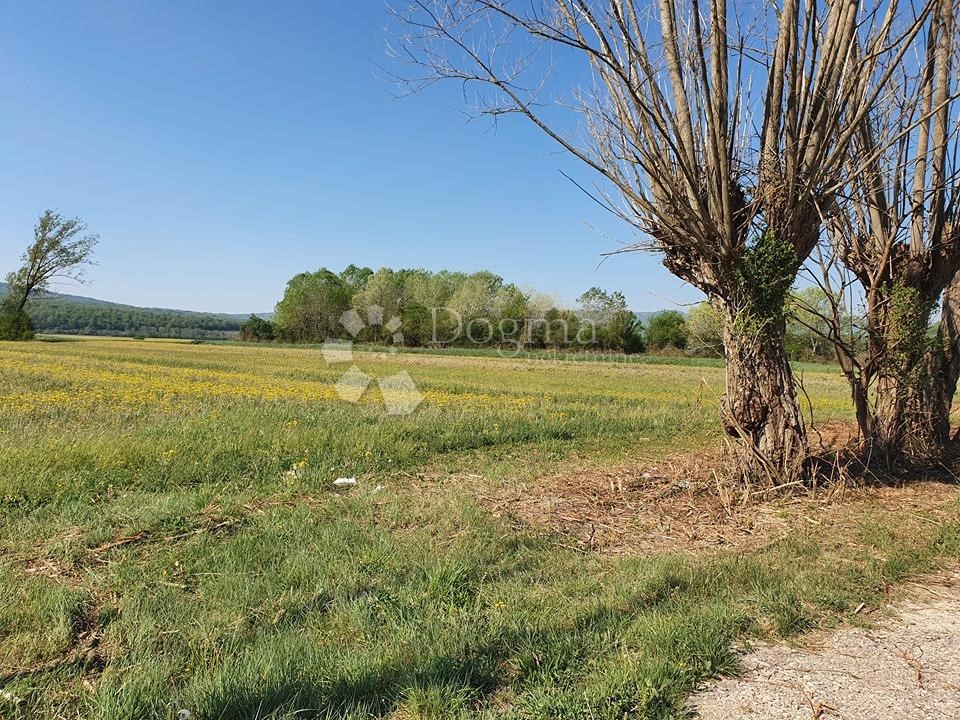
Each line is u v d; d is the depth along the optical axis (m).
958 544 4.94
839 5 6.06
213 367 29.94
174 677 2.95
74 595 3.76
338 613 3.56
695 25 5.78
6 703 2.73
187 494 6.07
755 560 4.53
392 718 2.65
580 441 9.84
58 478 6.26
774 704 2.81
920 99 6.80
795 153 6.16
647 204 6.42
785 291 6.43
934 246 7.48
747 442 6.61
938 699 2.89
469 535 5.04
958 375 8.21
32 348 44.22
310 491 6.44
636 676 2.86
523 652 3.10
